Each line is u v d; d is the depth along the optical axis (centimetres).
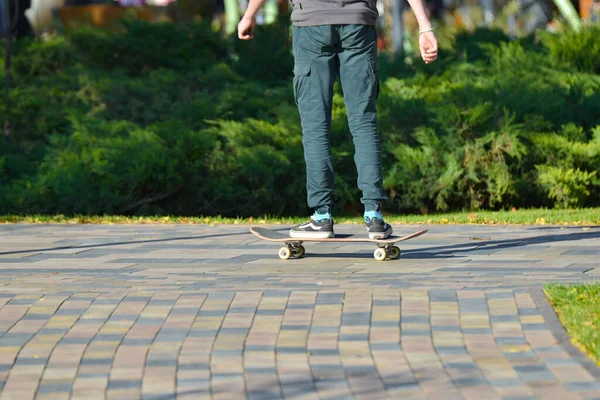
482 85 2712
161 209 2508
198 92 3072
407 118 2584
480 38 3431
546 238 1562
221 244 1570
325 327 983
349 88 1372
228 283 1191
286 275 1246
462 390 805
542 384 810
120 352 919
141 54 3409
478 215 2128
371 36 1377
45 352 923
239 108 2925
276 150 2572
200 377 851
